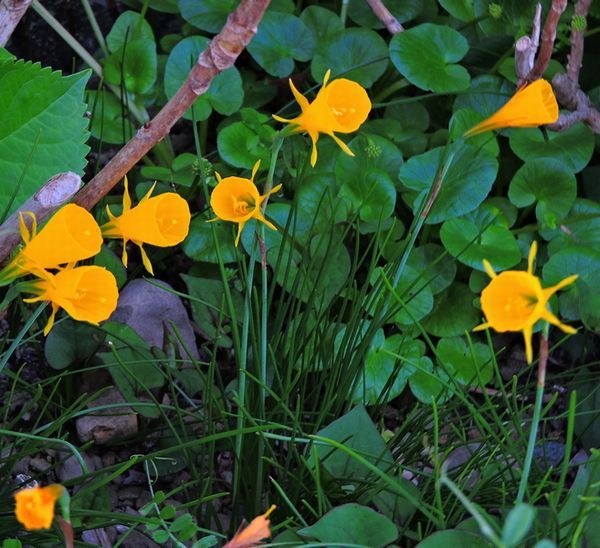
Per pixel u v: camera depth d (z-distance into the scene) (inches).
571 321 38.2
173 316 37.0
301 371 33.1
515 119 28.7
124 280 36.8
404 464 33.4
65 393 35.6
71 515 29.9
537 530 29.0
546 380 35.7
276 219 37.1
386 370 35.8
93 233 27.4
